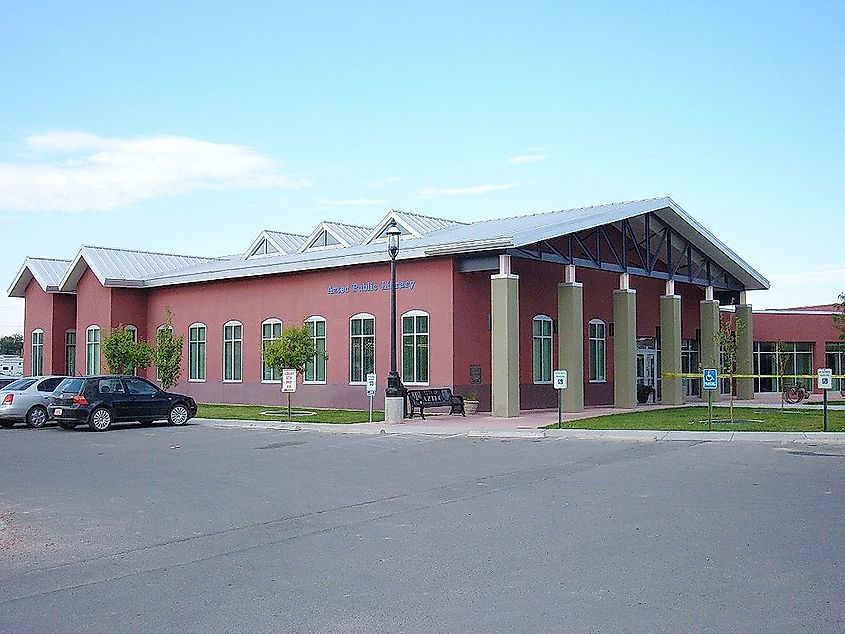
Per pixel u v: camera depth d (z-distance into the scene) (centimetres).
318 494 1327
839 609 694
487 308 3022
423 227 3594
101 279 3991
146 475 1557
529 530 1026
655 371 3819
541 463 1661
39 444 2123
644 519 1078
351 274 3250
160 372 3375
